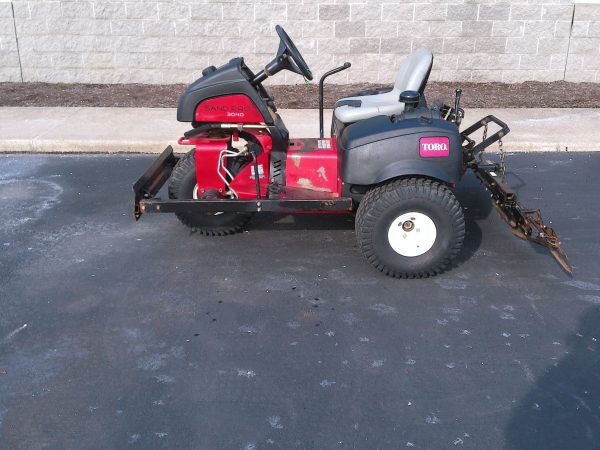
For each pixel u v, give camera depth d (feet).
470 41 32.22
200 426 10.42
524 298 14.19
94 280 15.02
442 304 13.96
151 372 11.75
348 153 14.38
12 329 13.07
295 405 10.88
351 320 13.37
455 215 14.42
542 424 10.44
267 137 15.67
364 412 10.71
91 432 10.30
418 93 15.28
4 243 16.92
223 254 16.31
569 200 19.88
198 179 16.01
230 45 32.09
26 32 32.17
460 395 11.10
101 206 19.52
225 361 12.05
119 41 32.19
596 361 12.00
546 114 28.14
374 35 31.91
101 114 28.12
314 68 32.48
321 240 17.08
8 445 10.04
